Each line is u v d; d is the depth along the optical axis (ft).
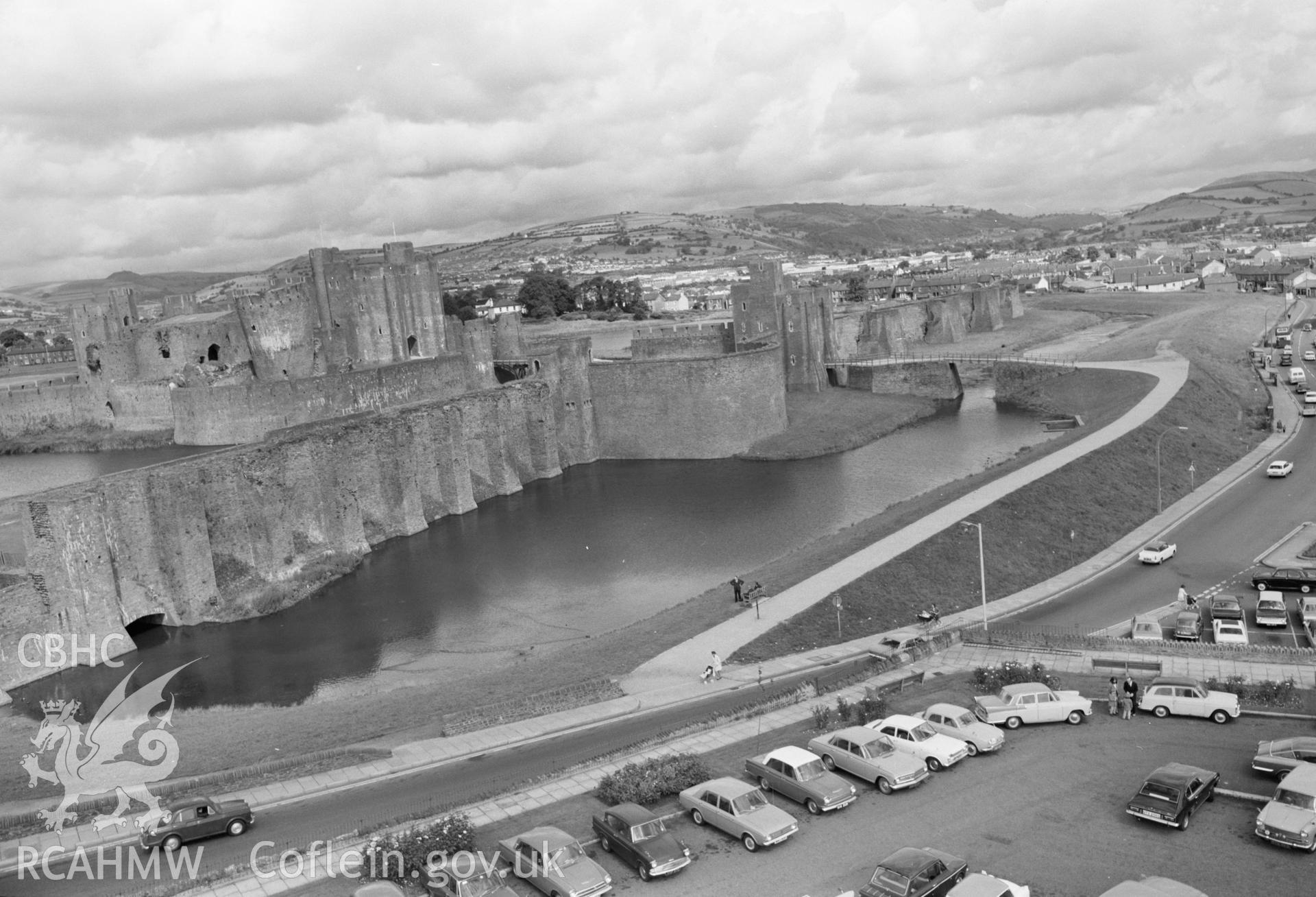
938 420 582.76
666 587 315.99
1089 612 256.73
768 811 142.92
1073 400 561.43
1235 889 125.18
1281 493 348.18
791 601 257.14
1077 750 168.04
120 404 580.71
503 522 420.36
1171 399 474.90
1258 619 236.43
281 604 324.39
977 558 290.35
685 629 246.27
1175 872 129.80
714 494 444.14
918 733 167.43
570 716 194.80
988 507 323.78
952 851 137.39
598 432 554.05
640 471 513.45
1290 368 581.94
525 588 325.42
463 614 303.89
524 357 626.23
